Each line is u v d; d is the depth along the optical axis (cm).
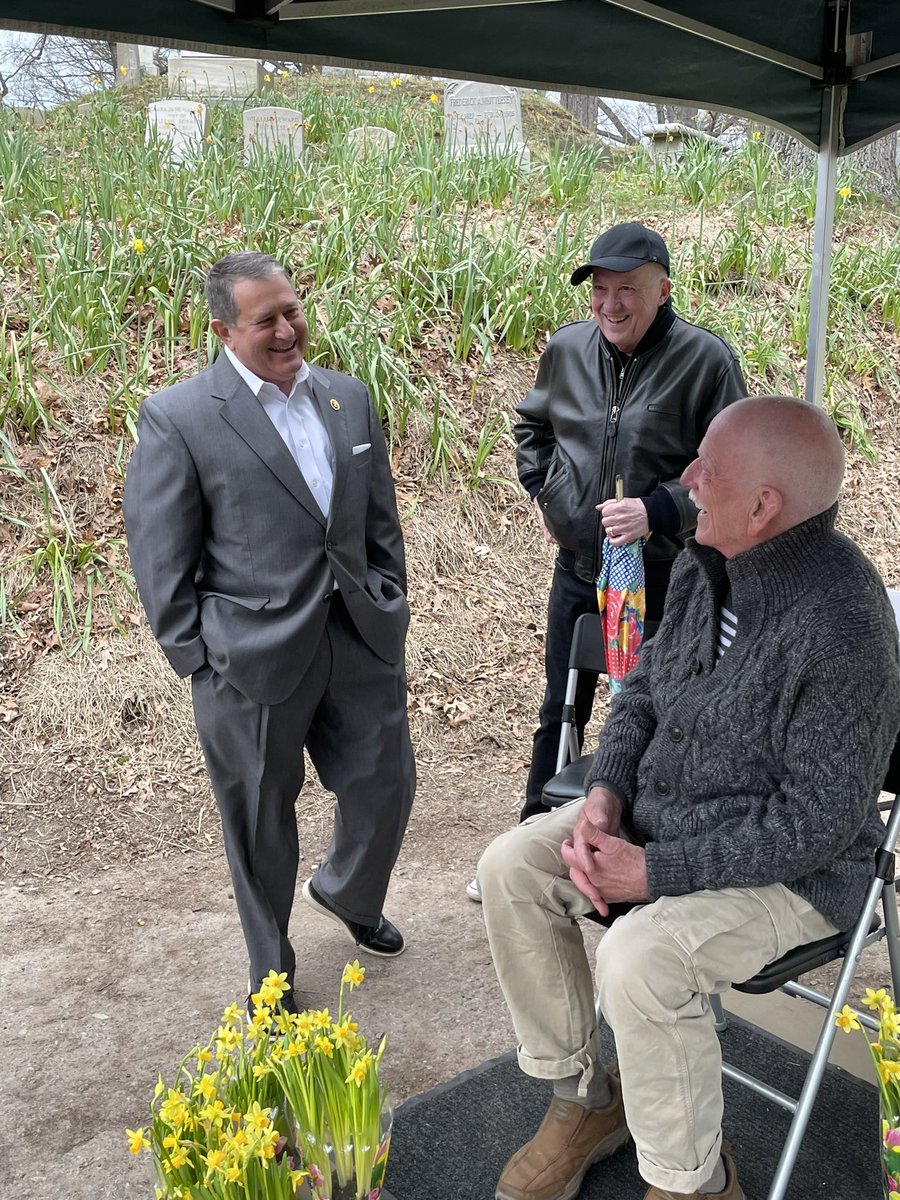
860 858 212
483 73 273
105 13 219
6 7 207
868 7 323
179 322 566
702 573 216
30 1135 248
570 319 623
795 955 204
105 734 423
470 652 493
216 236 609
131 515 262
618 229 282
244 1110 180
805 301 691
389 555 291
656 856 199
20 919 338
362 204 655
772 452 193
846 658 191
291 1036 182
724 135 1314
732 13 294
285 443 263
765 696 198
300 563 263
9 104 1064
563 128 1156
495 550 543
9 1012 292
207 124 796
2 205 599
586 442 303
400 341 574
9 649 446
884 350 703
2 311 540
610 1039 274
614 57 290
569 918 222
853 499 631
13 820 386
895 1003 223
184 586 261
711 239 729
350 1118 175
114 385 529
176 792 406
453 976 306
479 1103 252
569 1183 221
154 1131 175
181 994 300
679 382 290
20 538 480
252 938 275
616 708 242
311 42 248
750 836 196
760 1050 269
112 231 596
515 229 672
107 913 341
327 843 387
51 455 502
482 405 586
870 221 833
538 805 333
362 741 282
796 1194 225
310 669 268
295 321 257
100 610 464
